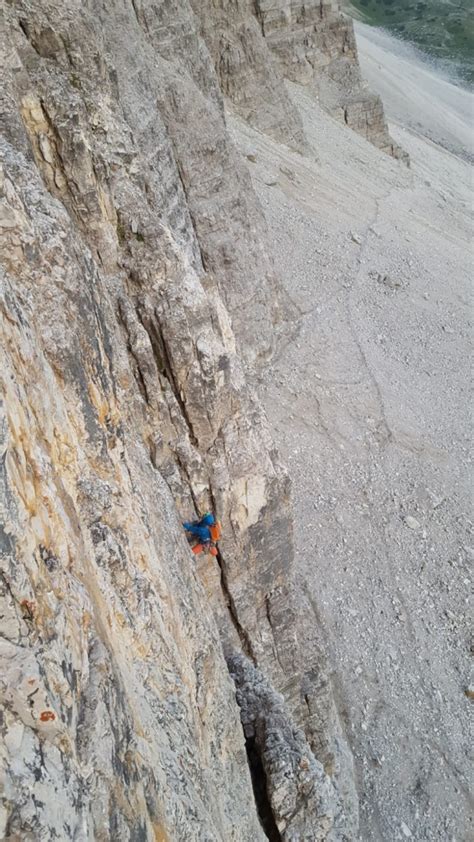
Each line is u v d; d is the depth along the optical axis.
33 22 12.84
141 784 5.73
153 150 21.95
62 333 7.72
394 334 36.50
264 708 13.42
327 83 64.50
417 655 22.34
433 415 32.34
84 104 13.10
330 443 28.02
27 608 4.90
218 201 27.78
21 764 4.35
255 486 13.95
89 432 7.89
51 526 5.75
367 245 43.75
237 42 47.09
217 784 8.89
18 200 8.07
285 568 15.59
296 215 42.81
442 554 25.86
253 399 14.28
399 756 19.69
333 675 20.52
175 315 12.68
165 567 9.23
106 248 12.80
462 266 47.19
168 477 12.75
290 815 12.15
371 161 59.59
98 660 5.68
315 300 36.09
